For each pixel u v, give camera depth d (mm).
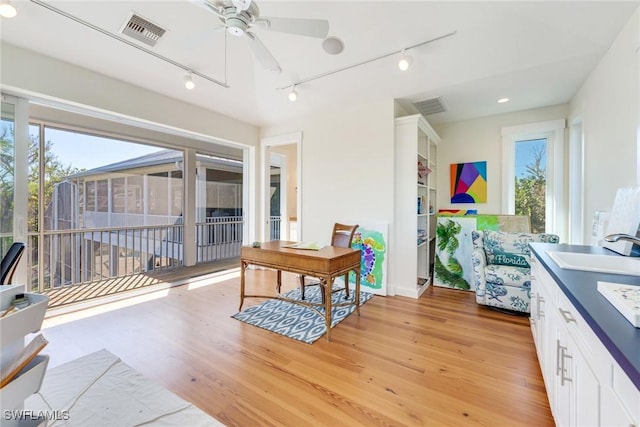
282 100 3738
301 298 3406
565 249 2002
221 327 2658
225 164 6367
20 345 959
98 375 1898
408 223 3541
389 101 3570
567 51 2451
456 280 3893
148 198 4824
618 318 814
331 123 4062
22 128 2572
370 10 2240
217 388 1775
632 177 1968
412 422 1497
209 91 3469
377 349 2254
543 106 3773
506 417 1522
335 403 1645
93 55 2627
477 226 3871
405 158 3543
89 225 4035
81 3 2088
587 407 920
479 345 2307
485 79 3012
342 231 3381
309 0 2143
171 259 5172
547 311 1584
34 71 2502
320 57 2852
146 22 2303
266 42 2676
